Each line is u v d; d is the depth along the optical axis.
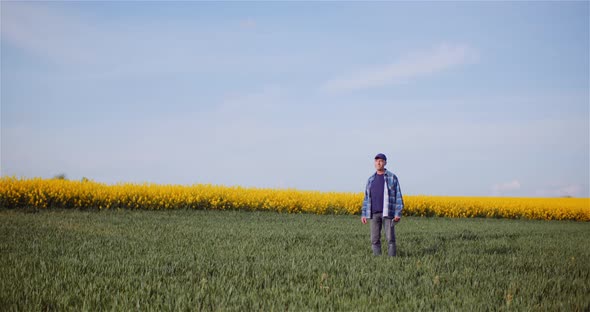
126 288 4.99
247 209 21.67
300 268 6.55
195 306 4.32
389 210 8.38
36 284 5.03
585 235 14.77
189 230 11.91
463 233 13.88
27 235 9.69
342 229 14.14
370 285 5.44
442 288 5.44
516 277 6.29
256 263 6.85
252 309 4.29
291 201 22.23
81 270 5.97
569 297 5.09
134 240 9.49
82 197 18.42
